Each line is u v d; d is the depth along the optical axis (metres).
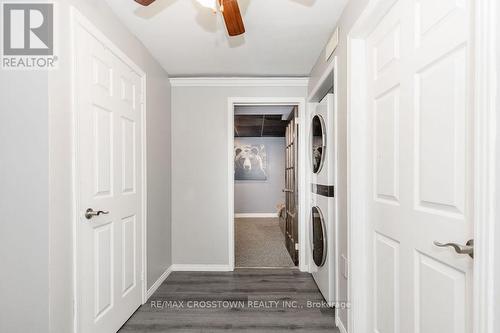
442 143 0.98
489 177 0.74
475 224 0.77
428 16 1.06
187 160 3.12
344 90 1.81
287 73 2.98
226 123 3.12
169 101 3.04
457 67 0.91
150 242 2.46
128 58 2.03
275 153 7.13
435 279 1.03
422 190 1.10
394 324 1.32
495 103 0.73
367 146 1.62
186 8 1.81
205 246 3.11
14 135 1.24
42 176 1.24
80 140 1.45
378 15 1.40
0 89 1.25
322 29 2.08
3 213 1.25
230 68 2.85
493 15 0.73
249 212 7.11
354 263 1.64
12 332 1.25
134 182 2.12
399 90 1.27
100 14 1.68
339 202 1.93
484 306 0.74
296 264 3.26
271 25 2.02
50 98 1.25
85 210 1.50
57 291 1.30
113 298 1.80
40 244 1.25
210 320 2.02
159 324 1.96
